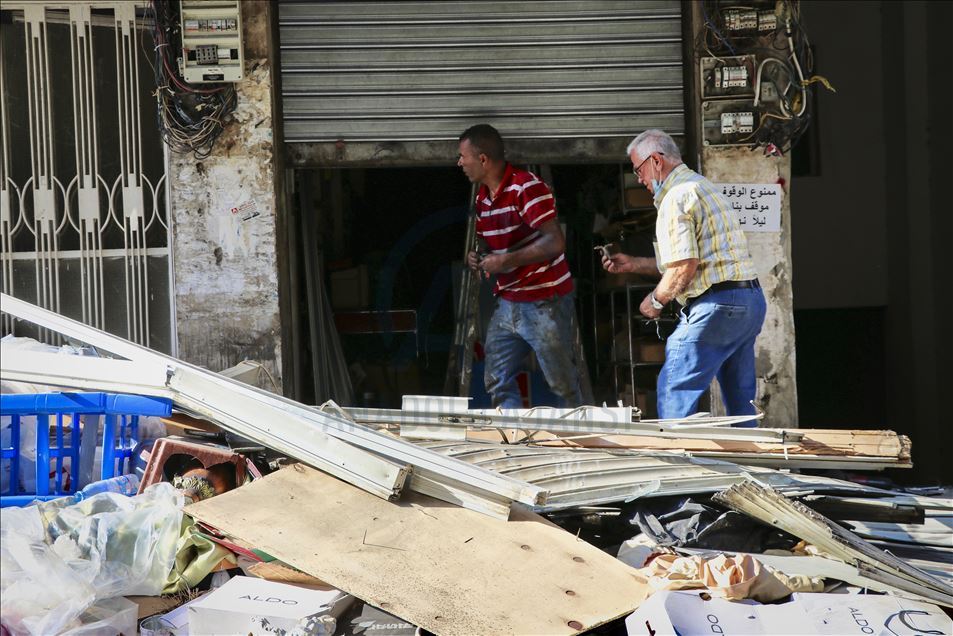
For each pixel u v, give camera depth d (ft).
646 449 14.14
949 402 25.93
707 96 18.92
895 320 29.01
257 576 11.16
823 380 29.89
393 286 25.79
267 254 18.53
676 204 15.31
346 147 19.39
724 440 14.14
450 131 19.51
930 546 12.62
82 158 19.10
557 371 18.53
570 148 19.63
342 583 10.05
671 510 12.53
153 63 19.03
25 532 10.68
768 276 19.13
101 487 12.17
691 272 15.15
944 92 25.93
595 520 12.48
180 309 18.57
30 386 13.64
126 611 10.59
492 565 10.53
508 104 19.49
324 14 19.21
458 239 25.96
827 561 11.35
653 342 21.58
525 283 18.29
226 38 18.11
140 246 19.15
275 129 18.71
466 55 19.44
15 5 18.79
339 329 24.85
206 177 18.48
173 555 11.15
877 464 13.98
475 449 13.52
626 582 10.48
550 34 19.47
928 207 26.99
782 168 19.04
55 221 19.11
